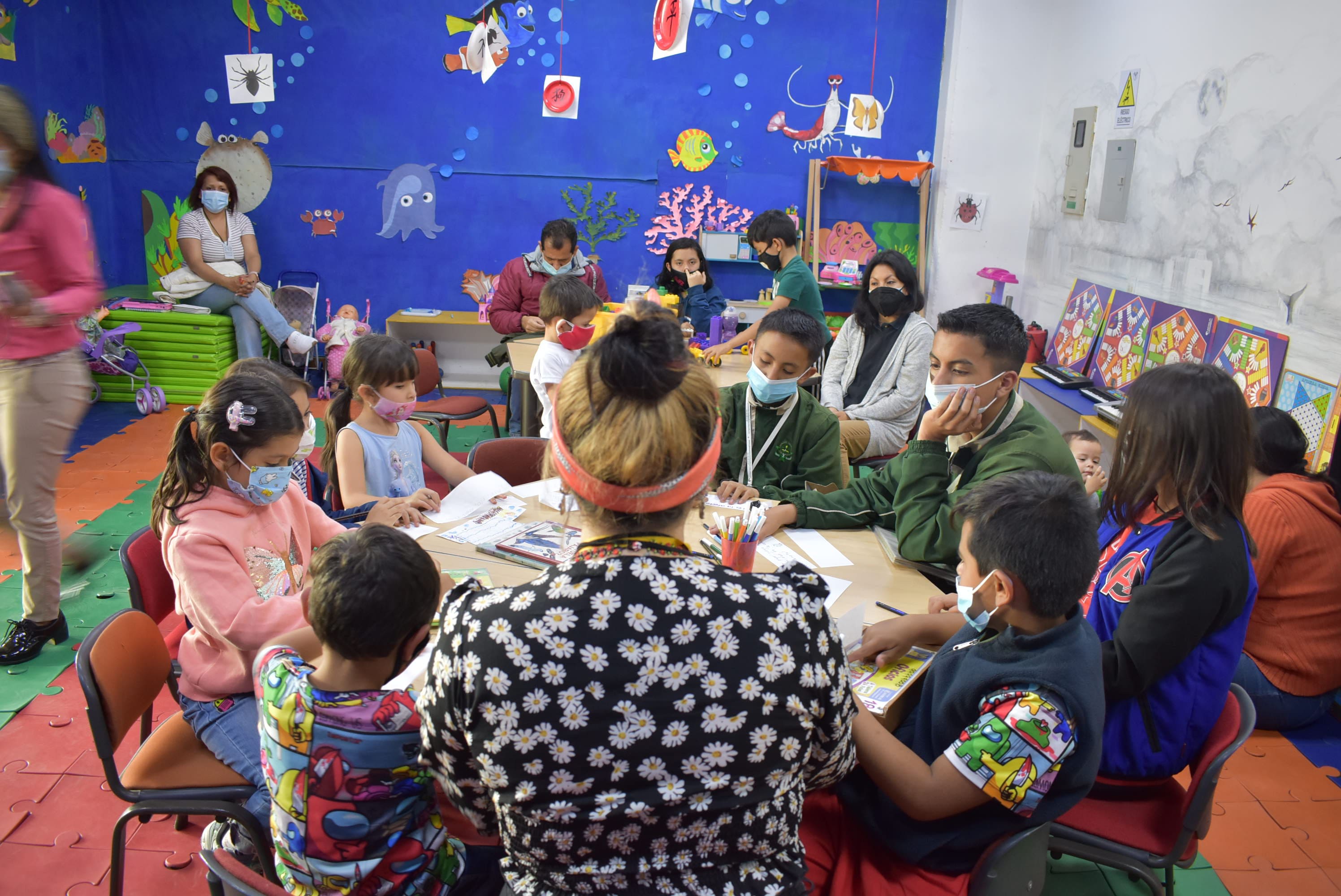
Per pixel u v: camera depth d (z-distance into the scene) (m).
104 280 5.82
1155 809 1.78
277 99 5.88
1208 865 2.24
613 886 0.95
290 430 1.81
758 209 6.16
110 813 2.23
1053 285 5.63
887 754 1.39
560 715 0.91
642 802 0.92
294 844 1.34
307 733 1.30
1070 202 5.42
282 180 6.00
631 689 0.92
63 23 5.35
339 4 5.75
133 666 1.71
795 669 0.97
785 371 2.46
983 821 1.43
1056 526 1.36
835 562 2.20
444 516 2.37
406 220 6.12
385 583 1.31
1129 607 1.71
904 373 3.93
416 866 1.38
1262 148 3.74
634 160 6.07
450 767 1.00
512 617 0.93
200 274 5.52
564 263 5.02
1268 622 2.71
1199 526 1.67
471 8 5.79
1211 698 1.71
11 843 2.12
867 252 6.22
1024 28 5.72
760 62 5.92
